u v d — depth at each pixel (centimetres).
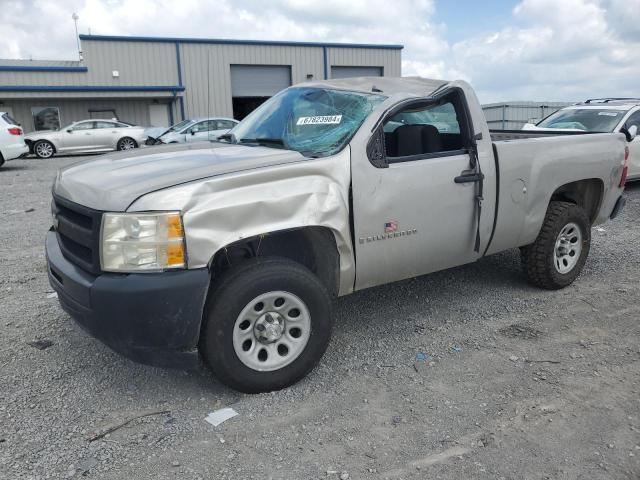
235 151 397
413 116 437
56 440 302
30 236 776
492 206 450
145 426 316
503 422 318
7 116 1680
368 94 414
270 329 343
